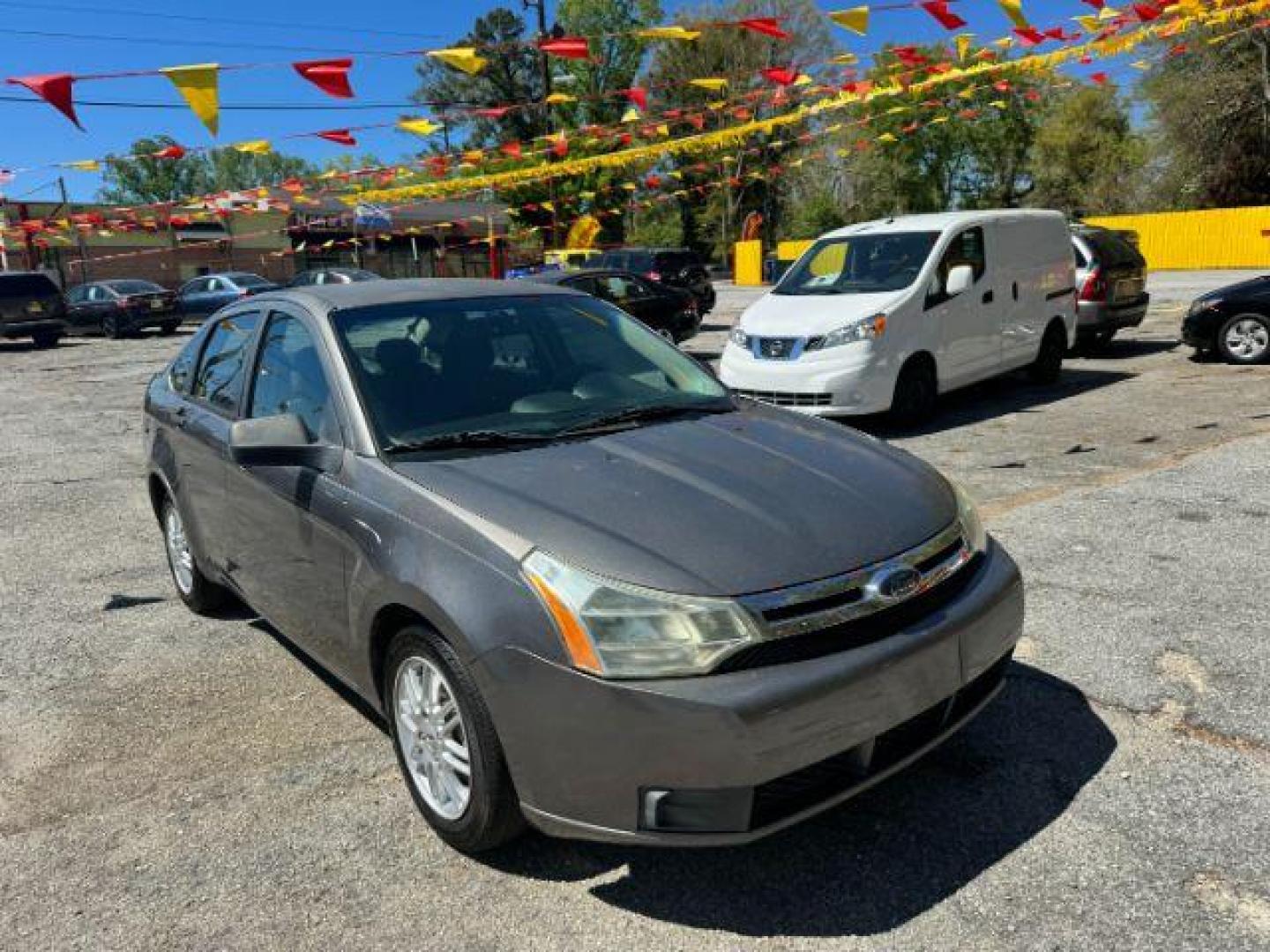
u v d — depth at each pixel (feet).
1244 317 35.76
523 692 8.04
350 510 9.95
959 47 27.86
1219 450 22.74
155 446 15.79
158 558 19.54
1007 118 162.61
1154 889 8.25
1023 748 10.60
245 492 12.35
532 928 8.22
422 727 9.45
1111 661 12.41
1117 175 162.61
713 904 8.40
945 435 27.07
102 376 53.42
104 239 102.78
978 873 8.61
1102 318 38.93
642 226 173.99
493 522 8.68
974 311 29.71
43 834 9.96
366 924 8.38
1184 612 13.73
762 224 172.76
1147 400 30.40
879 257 29.40
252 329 13.60
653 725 7.59
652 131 33.12
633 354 13.03
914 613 8.57
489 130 118.21
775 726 7.59
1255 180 116.37
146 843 9.72
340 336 11.41
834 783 8.21
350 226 77.97
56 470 28.58
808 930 8.02
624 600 7.82
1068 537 17.16
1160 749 10.39
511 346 12.17
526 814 8.34
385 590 9.25
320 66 15.96
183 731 12.07
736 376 28.32
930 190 168.25
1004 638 9.35
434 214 85.20
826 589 8.09
